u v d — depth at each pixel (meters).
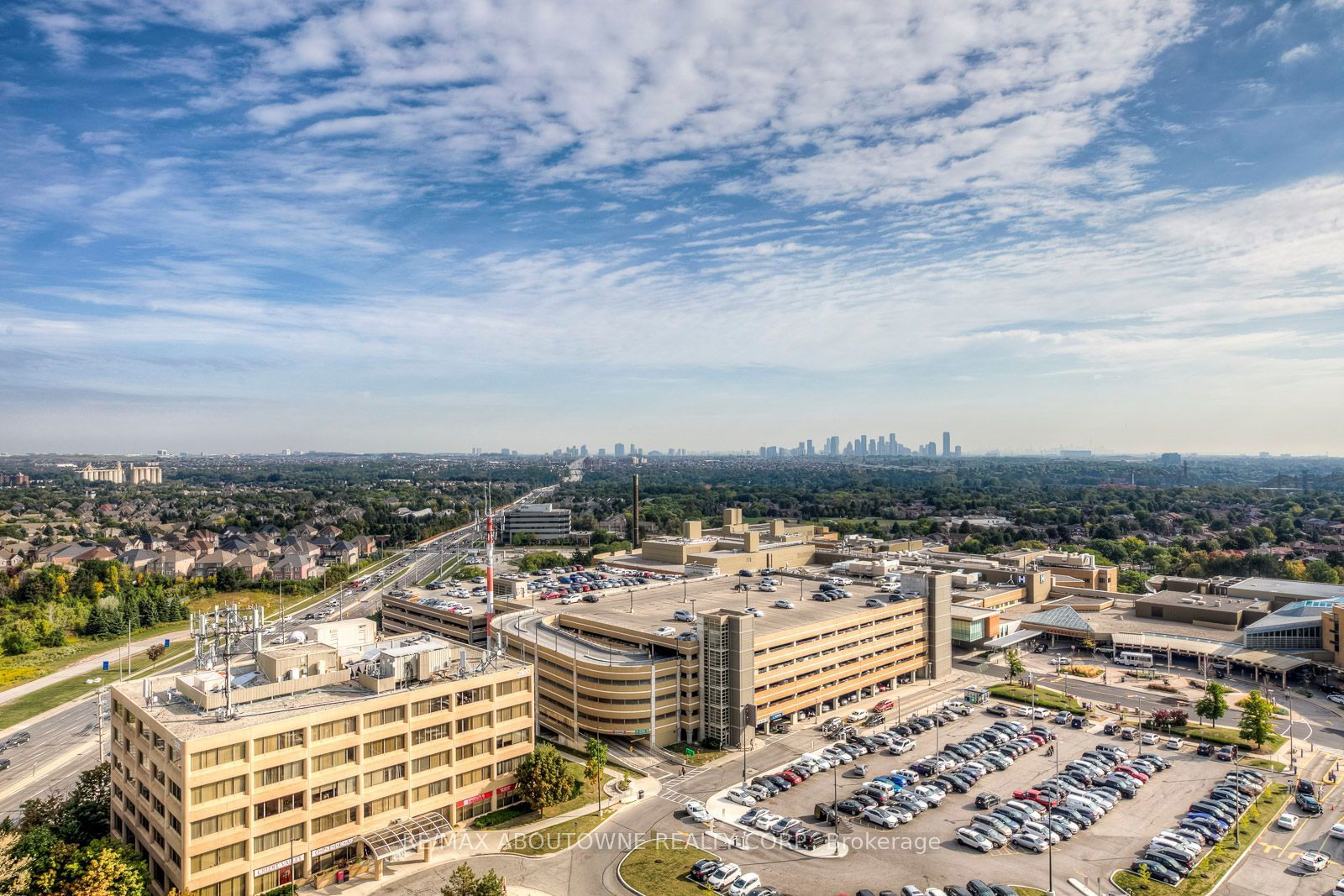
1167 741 156.38
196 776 95.44
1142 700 185.75
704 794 133.12
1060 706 180.12
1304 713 176.00
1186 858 107.94
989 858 111.06
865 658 188.25
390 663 117.25
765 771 142.25
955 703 182.62
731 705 155.75
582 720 157.75
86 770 147.62
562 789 123.81
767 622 176.75
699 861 109.00
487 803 125.75
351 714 110.19
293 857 103.56
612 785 136.50
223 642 123.50
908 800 127.19
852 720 170.25
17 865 92.00
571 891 102.50
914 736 160.75
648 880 105.06
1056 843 115.44
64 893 91.69
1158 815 124.62
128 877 94.75
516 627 186.12
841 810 125.19
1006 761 144.75
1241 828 118.69
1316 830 118.06
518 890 102.62
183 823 94.75
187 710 108.31
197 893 95.50
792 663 168.12
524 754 130.62
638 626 177.38
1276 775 140.12
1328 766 144.38
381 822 112.88
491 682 126.50
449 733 121.38
